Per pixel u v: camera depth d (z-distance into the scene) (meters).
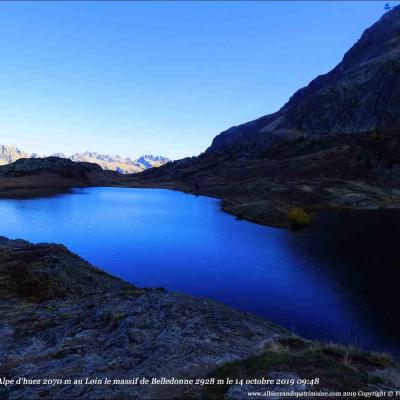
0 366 14.19
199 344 14.08
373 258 50.75
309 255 53.53
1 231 72.19
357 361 13.16
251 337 15.94
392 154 137.50
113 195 154.38
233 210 100.50
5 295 25.11
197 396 9.59
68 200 129.75
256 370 10.84
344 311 33.47
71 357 14.13
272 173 152.62
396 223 77.62
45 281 27.14
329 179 127.56
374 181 123.75
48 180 195.25
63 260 31.73
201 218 91.06
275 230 75.19
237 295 38.09
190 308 18.89
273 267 48.09
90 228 76.19
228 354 13.27
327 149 162.62
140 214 97.31
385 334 28.77
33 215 92.38
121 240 64.88
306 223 78.00
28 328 18.81
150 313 18.48
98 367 12.62
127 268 48.00
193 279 43.56
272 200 110.62
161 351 13.25
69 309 21.92
